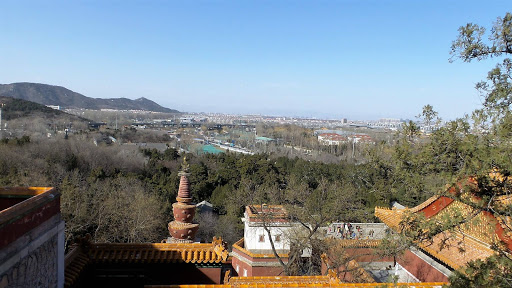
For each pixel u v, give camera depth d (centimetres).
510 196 861
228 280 1192
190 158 7244
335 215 2378
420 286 1173
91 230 3466
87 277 1355
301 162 6462
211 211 5016
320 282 1173
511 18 862
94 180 4591
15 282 730
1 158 4531
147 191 4688
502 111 831
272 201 3073
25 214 767
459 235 1391
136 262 1388
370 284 1127
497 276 843
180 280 1434
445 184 886
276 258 2478
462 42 925
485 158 793
